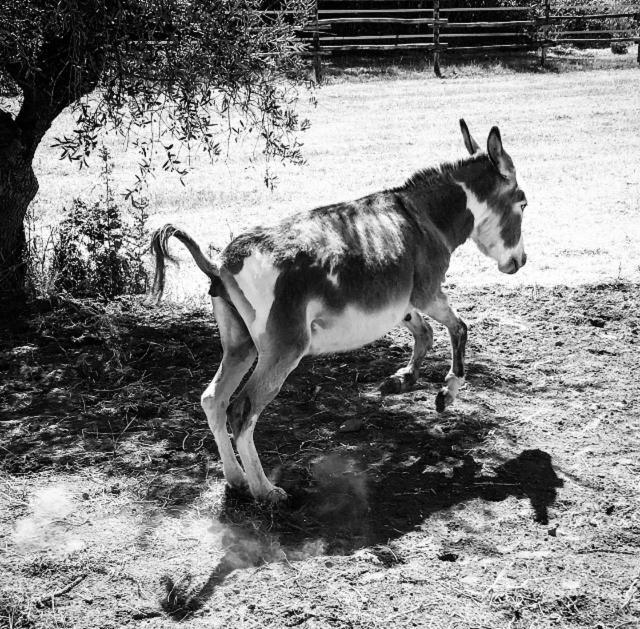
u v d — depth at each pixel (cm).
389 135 1675
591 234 1064
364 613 404
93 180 1320
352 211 543
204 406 511
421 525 482
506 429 595
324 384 670
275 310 487
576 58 2752
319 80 2203
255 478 498
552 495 512
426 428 597
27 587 424
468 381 670
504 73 2455
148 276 892
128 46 695
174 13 697
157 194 1241
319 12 2439
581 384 666
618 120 1828
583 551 457
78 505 500
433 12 2520
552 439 582
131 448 568
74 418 609
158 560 448
